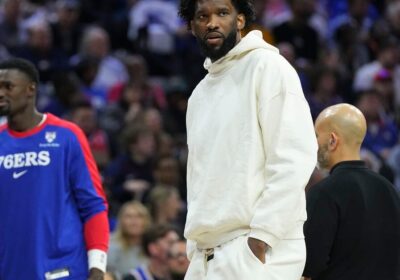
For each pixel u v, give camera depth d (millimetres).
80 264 10305
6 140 10469
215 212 8461
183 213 18516
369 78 25188
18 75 10414
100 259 10312
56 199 10305
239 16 8773
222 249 8461
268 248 8328
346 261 9305
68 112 20828
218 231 8484
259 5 26922
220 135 8539
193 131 8875
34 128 10461
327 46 26922
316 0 28656
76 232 10344
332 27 28281
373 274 9297
